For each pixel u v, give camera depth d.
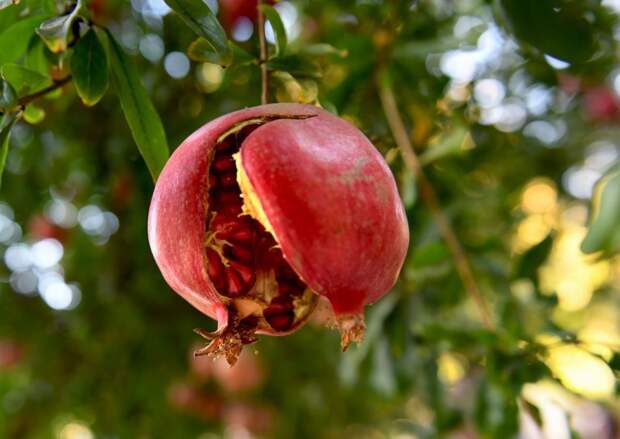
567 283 0.93
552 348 0.54
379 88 0.62
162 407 0.89
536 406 0.56
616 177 0.43
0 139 0.44
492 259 0.65
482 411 0.58
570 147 0.86
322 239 0.35
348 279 0.36
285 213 0.35
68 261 0.81
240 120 0.38
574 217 0.88
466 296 0.65
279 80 0.48
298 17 0.68
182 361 0.86
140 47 0.69
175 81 0.70
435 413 0.64
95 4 0.65
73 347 0.87
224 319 0.38
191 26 0.41
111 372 0.87
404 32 0.63
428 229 0.65
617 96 0.77
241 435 0.95
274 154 0.36
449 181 0.67
